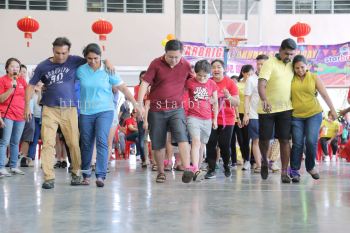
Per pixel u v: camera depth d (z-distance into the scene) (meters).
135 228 3.75
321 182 6.96
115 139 13.05
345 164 11.44
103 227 3.79
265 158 7.23
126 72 19.23
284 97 6.85
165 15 19.28
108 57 19.09
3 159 7.67
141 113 6.48
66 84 6.18
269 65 6.86
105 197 5.32
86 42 18.98
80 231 3.66
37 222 3.97
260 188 6.19
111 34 19.09
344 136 14.68
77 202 4.97
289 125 6.91
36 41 18.81
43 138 6.16
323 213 4.37
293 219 4.10
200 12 18.94
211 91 7.10
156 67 6.57
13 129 8.03
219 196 5.44
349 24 18.88
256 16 16.09
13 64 7.58
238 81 9.35
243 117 8.99
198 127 7.02
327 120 13.41
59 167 9.79
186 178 6.54
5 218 4.14
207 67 6.95
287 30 18.91
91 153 6.47
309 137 6.92
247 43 16.11
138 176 7.87
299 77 6.91
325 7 18.94
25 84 7.93
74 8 18.98
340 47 15.88
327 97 6.89
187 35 18.88
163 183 6.75
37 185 6.48
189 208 4.63
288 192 5.78
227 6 16.00
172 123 6.64
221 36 15.91
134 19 19.20
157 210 4.52
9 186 6.36
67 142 6.30
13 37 18.72
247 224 3.90
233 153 9.90
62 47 6.07
